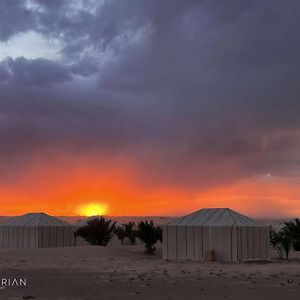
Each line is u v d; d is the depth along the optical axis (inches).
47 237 1565.0
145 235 1400.1
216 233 1144.2
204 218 1202.0
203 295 562.9
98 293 573.9
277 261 1157.7
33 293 570.6
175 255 1198.9
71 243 1643.7
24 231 1567.4
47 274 796.0
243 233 1132.5
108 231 1673.2
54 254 1210.0
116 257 1221.1
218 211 1211.9
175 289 613.3
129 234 1910.7
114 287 629.6
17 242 1574.8
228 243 1124.5
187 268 941.2
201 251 1157.7
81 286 637.9
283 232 1316.4
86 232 1654.8
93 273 820.6
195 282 692.7
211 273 832.3
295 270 900.6
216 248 1140.5
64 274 799.1
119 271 863.7
